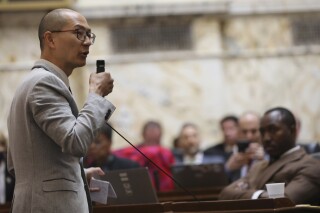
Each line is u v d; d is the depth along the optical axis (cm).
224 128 2030
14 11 2442
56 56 909
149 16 2527
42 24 920
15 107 888
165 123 2514
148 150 1867
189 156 2081
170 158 1877
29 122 872
